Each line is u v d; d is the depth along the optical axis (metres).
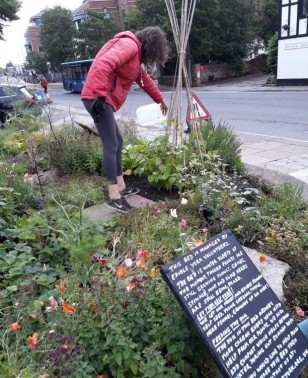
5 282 2.30
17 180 3.76
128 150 4.75
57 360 1.62
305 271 2.62
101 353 1.75
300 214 3.38
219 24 30.00
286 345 1.78
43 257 2.57
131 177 4.56
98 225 2.83
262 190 4.10
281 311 1.86
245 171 4.80
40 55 59.16
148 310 1.82
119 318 1.74
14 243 2.64
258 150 7.05
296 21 19.61
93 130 5.88
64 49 52.97
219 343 1.61
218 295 1.72
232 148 4.96
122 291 1.84
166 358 1.79
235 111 13.27
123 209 3.65
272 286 2.48
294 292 2.41
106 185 4.04
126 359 1.70
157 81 34.59
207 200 3.43
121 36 3.51
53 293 2.11
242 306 1.76
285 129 9.35
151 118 4.46
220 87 25.61
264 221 3.28
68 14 53.56
